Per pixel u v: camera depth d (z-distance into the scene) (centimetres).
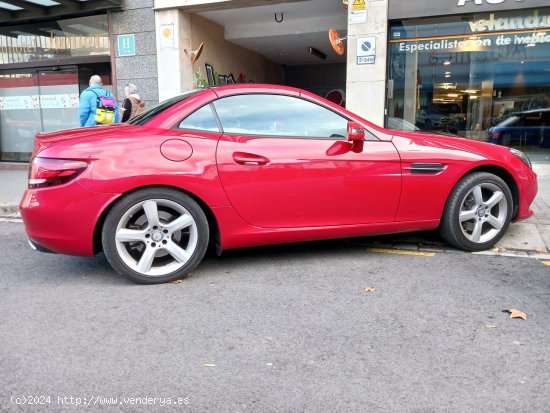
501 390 238
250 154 387
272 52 1550
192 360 270
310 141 405
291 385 245
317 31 1215
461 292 363
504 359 266
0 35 1211
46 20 1157
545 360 265
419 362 265
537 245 473
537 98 882
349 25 912
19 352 281
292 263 438
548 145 894
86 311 338
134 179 363
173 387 245
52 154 362
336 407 227
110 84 1144
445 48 900
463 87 910
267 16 1177
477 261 436
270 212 397
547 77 867
